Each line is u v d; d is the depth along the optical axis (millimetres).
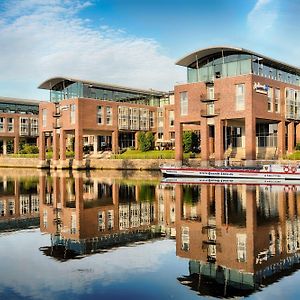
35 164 87875
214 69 60812
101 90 83500
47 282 12039
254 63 57969
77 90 80062
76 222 22078
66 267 13531
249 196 30938
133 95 90500
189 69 63812
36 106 113312
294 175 46094
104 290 11328
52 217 23844
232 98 57688
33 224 21688
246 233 18125
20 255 15164
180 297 10781
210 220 21594
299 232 18188
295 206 25578
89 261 14281
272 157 63688
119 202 29500
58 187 41438
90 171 71562
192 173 51750
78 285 11750
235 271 12844
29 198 33000
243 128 68500
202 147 60781
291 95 64875
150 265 13688
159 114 94125
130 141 92938
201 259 14250
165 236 18188
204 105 60656
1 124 105625
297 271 12742
